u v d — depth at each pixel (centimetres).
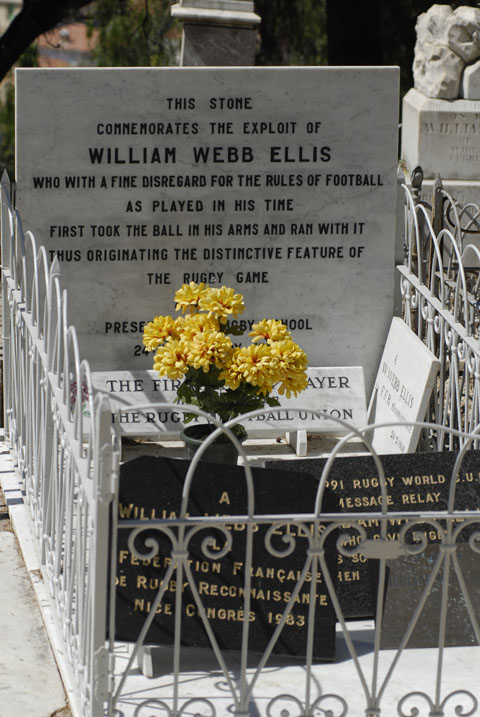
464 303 477
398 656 301
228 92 531
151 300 552
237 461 488
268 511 343
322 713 319
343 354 577
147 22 1543
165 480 338
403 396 520
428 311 528
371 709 300
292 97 537
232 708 318
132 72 520
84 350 552
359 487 394
